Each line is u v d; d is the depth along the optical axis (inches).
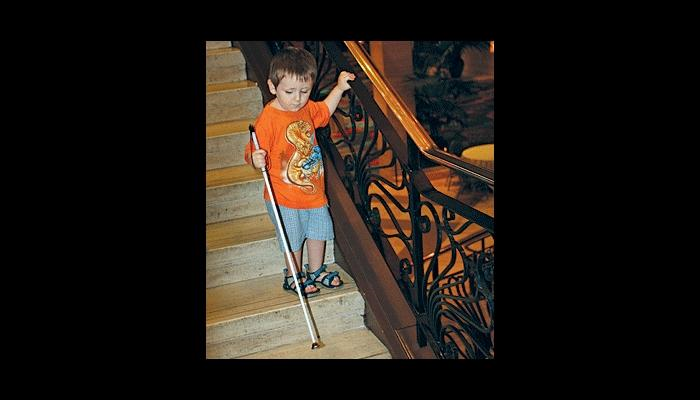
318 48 169.6
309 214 149.6
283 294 149.9
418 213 136.9
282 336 145.6
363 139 152.3
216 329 139.3
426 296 138.8
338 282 152.1
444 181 407.2
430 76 414.6
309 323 141.8
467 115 455.8
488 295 120.8
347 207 159.0
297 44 191.0
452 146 422.6
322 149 166.1
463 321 131.6
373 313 146.6
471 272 125.6
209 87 193.3
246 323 141.7
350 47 153.1
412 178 135.0
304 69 140.5
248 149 146.1
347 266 157.2
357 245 153.6
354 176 162.4
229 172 175.0
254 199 169.2
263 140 145.5
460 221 335.9
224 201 166.6
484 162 366.6
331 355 141.8
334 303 148.5
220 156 177.6
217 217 166.6
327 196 160.7
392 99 139.9
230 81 198.8
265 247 156.7
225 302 147.1
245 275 156.7
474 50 402.3
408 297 144.6
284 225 148.6
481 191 389.4
